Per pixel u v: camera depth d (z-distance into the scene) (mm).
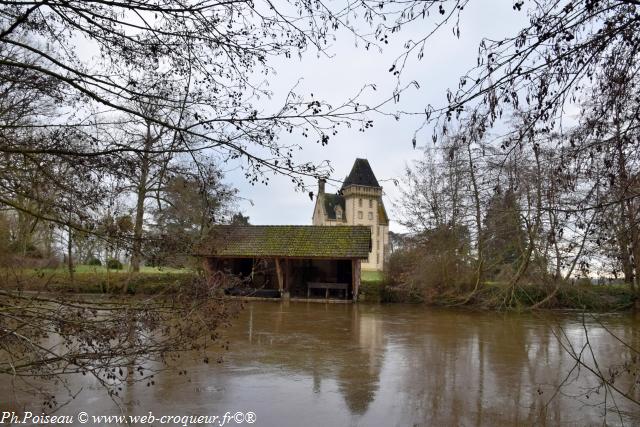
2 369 3545
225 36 3742
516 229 14805
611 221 5035
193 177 4109
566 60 3564
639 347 12258
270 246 25156
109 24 3863
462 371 9086
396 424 6070
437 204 22906
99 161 3814
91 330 3615
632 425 6191
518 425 6121
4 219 6934
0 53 4098
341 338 12742
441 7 3223
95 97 3455
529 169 11922
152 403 6594
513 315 19156
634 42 3600
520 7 3076
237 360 9570
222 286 4215
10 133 4160
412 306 22766
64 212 4027
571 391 7754
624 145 4430
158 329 3824
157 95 3771
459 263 22047
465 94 3500
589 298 18781
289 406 6633
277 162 3559
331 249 24547
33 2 3363
